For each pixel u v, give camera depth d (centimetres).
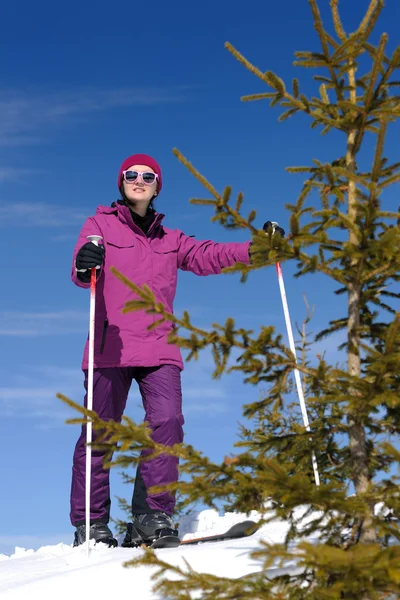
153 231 522
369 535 268
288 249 274
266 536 368
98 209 528
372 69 273
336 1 304
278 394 279
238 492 255
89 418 277
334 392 275
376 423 283
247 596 247
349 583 221
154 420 476
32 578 377
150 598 294
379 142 265
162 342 494
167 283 510
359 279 283
